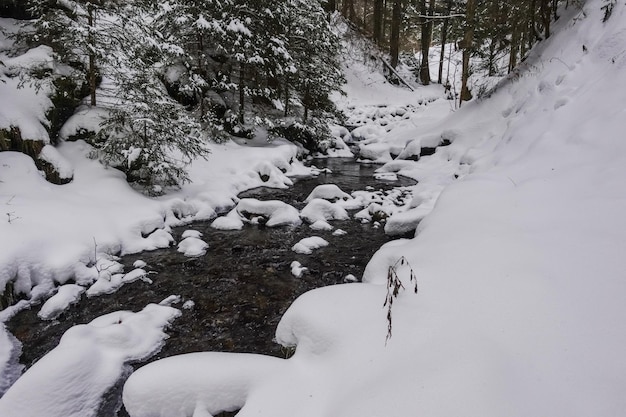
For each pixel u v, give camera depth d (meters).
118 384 3.94
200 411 2.92
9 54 9.55
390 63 29.73
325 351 3.14
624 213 3.74
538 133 7.95
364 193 11.27
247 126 14.85
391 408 2.18
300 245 7.70
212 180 11.21
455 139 13.50
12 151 7.58
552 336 2.49
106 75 10.19
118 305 5.60
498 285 3.15
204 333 4.99
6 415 3.15
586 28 10.00
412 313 3.10
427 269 3.80
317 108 16.98
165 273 6.59
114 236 7.10
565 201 4.57
